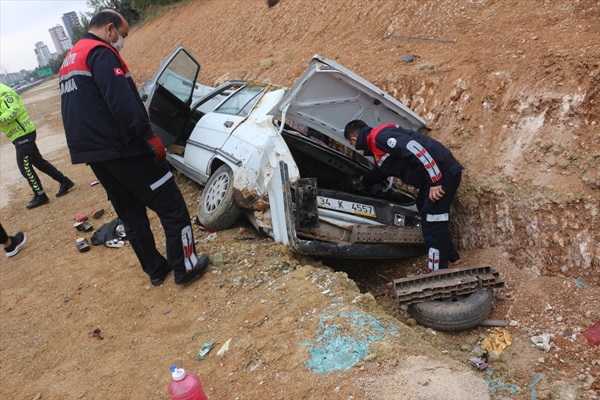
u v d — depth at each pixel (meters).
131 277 4.73
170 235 4.07
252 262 4.34
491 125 4.59
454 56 5.52
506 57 4.86
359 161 5.39
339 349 3.03
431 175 4.06
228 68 11.02
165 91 6.09
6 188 9.09
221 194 5.09
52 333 4.13
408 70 5.74
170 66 6.02
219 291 4.08
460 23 6.16
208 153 5.55
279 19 11.35
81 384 3.45
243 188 4.72
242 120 5.28
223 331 3.58
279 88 5.44
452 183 4.12
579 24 4.72
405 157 4.13
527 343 3.52
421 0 7.10
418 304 3.82
